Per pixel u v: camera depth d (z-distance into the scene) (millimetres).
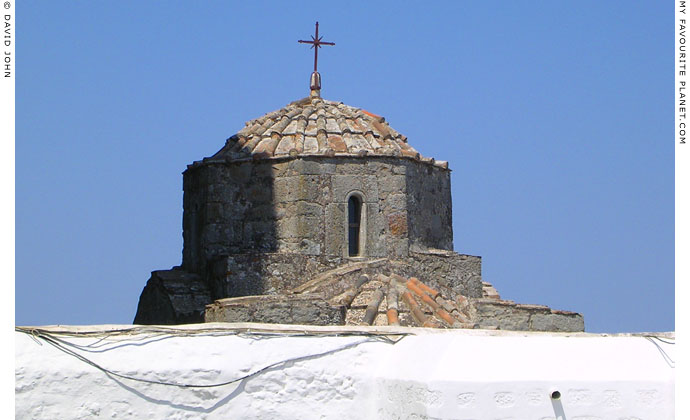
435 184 22156
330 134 21625
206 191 21641
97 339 12945
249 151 21656
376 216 20938
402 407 12969
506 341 13125
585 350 13156
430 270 21141
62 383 12695
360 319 18656
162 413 12922
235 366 13156
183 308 20953
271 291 20078
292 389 13273
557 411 12789
